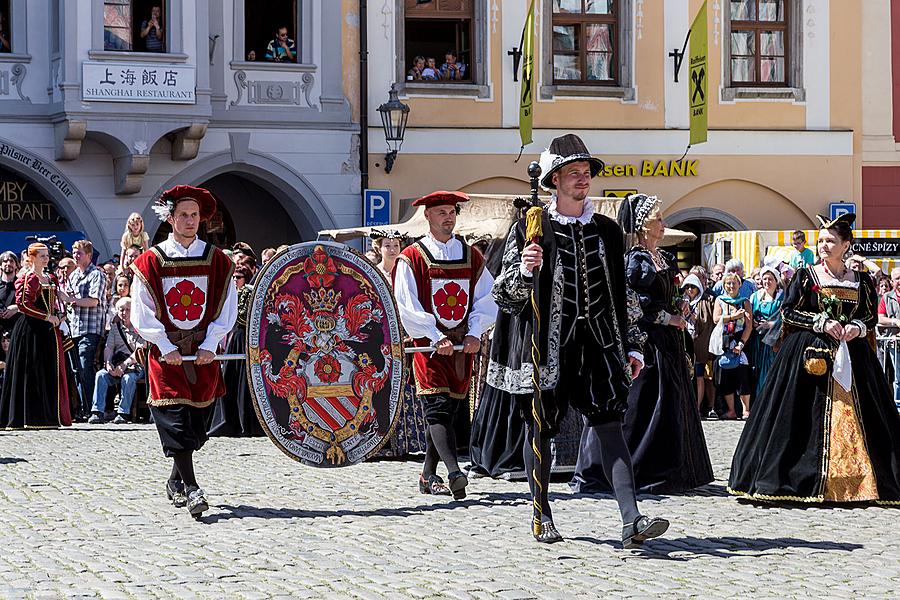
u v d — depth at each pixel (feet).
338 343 37.91
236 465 46.14
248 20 94.63
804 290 37.70
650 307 39.68
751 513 35.88
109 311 65.98
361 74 95.91
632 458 39.58
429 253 38.55
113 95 86.89
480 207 62.75
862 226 105.81
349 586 26.58
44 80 88.94
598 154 100.22
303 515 35.37
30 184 90.38
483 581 26.99
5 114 88.02
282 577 27.48
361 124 95.96
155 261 35.60
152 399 35.65
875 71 106.22
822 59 103.96
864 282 38.01
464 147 98.02
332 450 37.76
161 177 91.40
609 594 25.84
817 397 37.37
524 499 37.99
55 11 87.92
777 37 103.86
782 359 37.78
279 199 96.63
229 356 36.52
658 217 39.93
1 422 59.82
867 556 29.81
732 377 67.05
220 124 92.99
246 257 58.59
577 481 39.83
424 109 97.35
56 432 58.59
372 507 36.68
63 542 31.58
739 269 67.56
